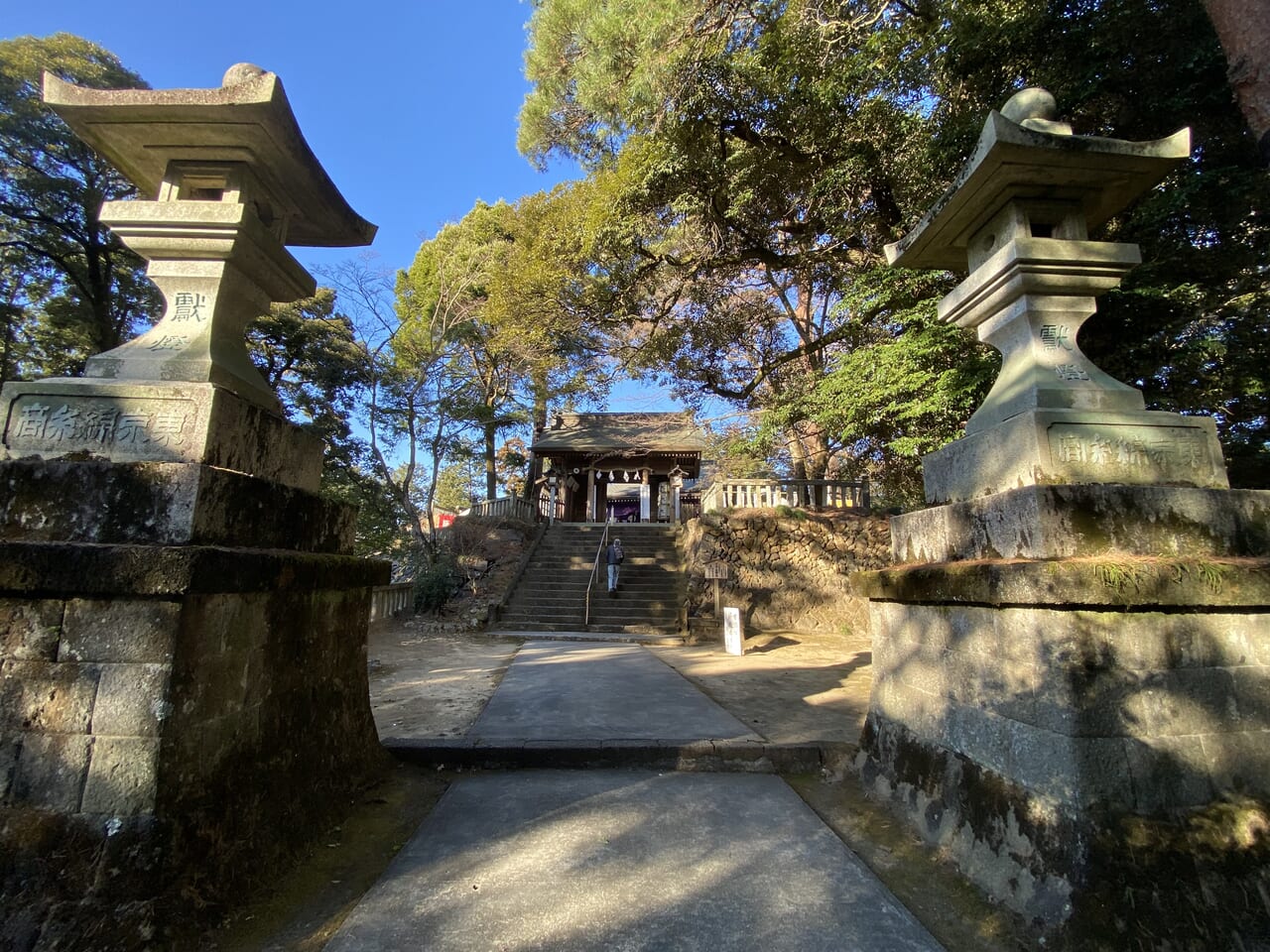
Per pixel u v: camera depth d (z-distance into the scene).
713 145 9.06
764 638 12.16
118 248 15.00
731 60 8.18
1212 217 5.77
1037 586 2.26
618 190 9.24
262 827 2.49
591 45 9.34
